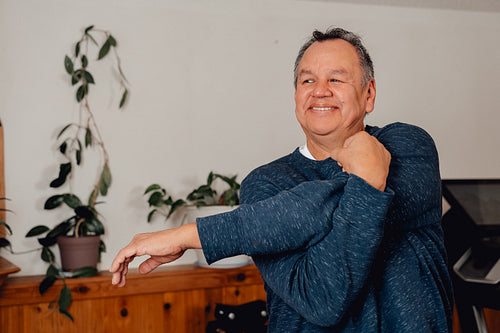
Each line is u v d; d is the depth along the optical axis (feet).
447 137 10.36
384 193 2.57
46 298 7.73
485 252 7.04
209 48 9.20
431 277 3.13
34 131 8.36
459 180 7.75
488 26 10.59
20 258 8.29
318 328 3.09
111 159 8.70
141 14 8.87
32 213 8.34
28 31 8.34
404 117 10.15
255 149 9.42
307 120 3.46
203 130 9.16
